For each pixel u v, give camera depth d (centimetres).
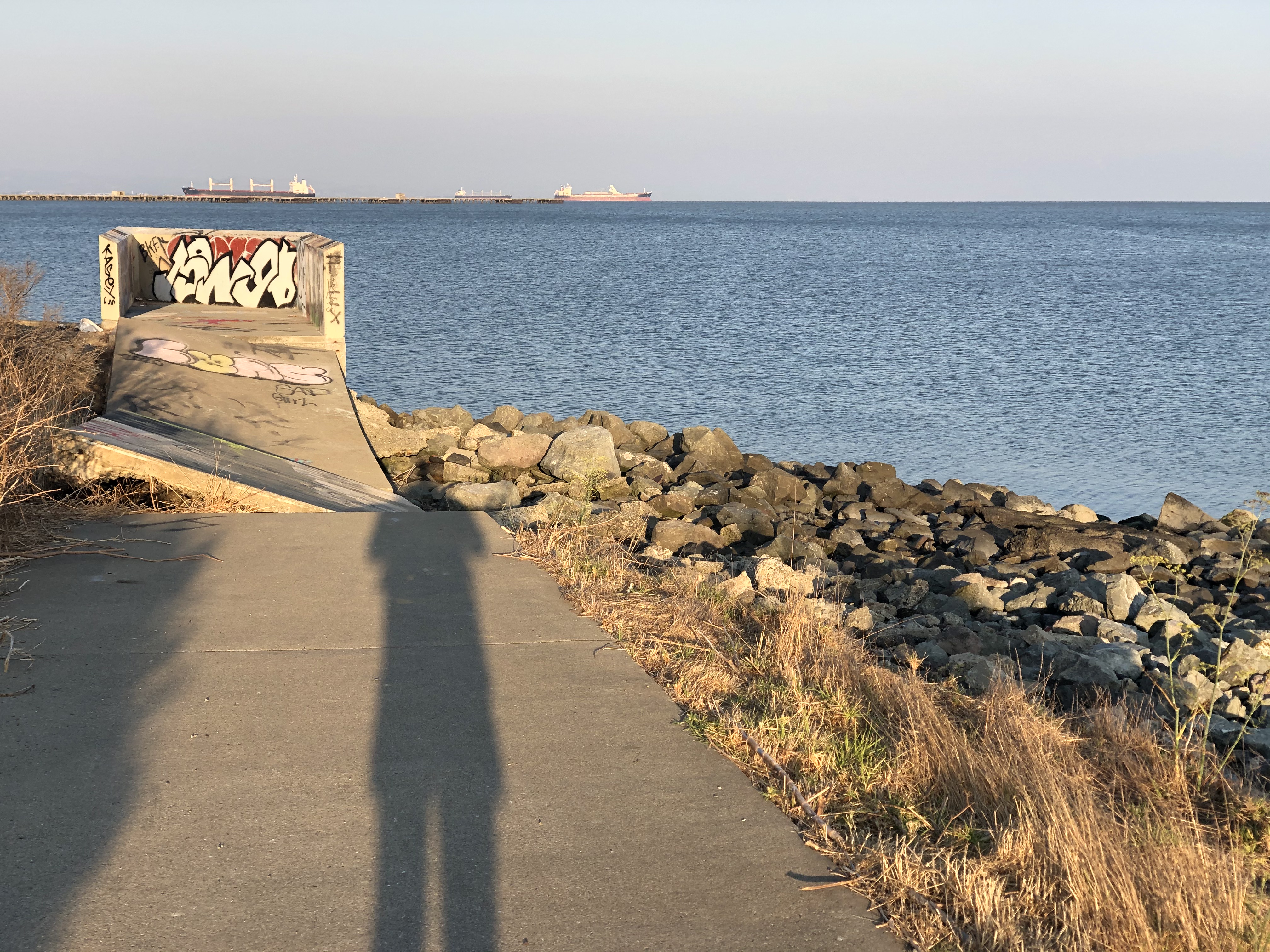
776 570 852
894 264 7144
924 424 2066
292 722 434
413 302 3697
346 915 305
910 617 835
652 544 1030
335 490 891
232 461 872
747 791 392
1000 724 464
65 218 12769
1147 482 1712
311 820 356
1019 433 2011
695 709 467
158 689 460
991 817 378
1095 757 471
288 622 553
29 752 396
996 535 1305
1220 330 3594
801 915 316
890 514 1370
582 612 596
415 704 457
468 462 1361
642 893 323
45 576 604
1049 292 5025
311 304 1550
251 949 288
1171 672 608
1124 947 302
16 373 775
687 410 2116
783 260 7262
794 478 1424
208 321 1495
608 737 434
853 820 375
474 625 563
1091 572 1092
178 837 342
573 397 2173
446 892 318
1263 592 1048
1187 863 330
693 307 3884
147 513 747
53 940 288
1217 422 2130
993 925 310
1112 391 2425
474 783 389
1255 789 464
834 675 516
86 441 743
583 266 6078
